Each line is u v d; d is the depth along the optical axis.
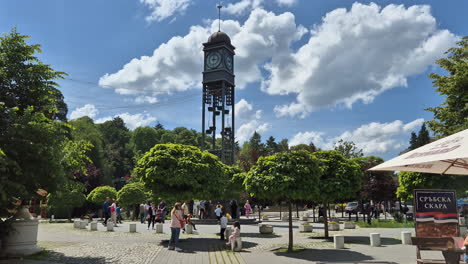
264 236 21.38
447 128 21.09
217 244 17.23
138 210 39.06
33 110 13.80
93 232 23.50
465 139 6.39
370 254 13.83
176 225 15.34
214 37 38.06
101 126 95.00
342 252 14.52
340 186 18.16
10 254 12.95
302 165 14.45
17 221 13.28
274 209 62.09
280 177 14.29
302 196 14.35
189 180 17.23
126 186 35.31
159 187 17.64
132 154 86.81
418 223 10.33
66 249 15.30
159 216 26.30
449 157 5.91
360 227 27.41
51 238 19.83
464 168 8.47
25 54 13.90
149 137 89.94
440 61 22.83
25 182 12.20
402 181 22.28
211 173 18.59
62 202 33.94
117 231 24.25
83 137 55.47
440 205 10.42
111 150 78.06
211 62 38.00
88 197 38.34
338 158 19.28
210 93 38.34
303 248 15.82
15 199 12.73
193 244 17.20
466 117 20.23
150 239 19.36
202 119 38.06
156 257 13.37
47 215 40.75
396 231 23.41
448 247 8.46
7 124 12.02
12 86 13.54
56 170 12.91
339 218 39.50
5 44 13.66
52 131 12.73
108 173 57.44
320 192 18.28
